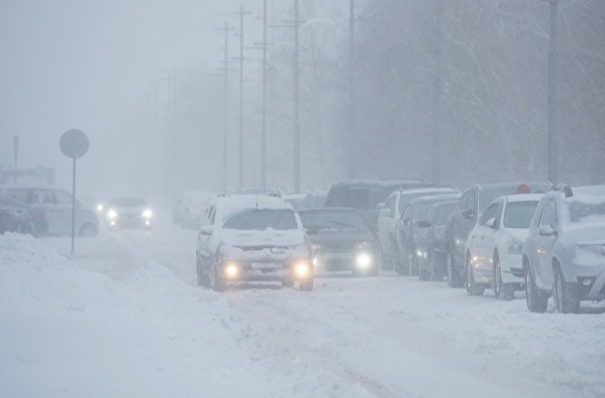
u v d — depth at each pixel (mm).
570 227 48375
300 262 64375
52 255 57688
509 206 58188
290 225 66500
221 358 36344
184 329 43875
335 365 35812
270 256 64125
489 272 58281
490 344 39000
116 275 74812
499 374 33656
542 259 49719
